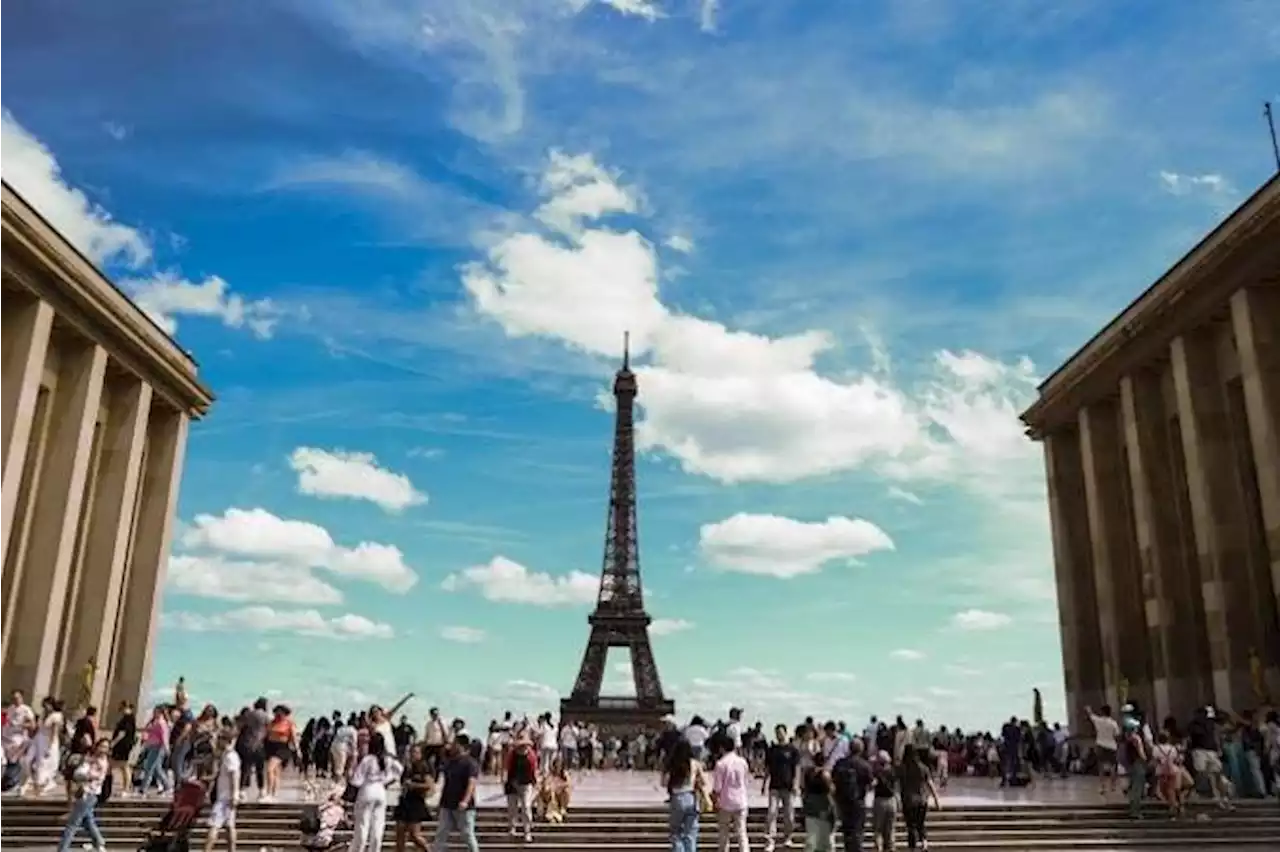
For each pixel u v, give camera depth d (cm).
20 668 5903
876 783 3173
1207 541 5928
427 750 4134
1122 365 7056
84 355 6525
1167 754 3931
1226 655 5688
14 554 6028
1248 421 5869
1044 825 3775
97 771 3050
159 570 7731
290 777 5734
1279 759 4253
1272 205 5281
